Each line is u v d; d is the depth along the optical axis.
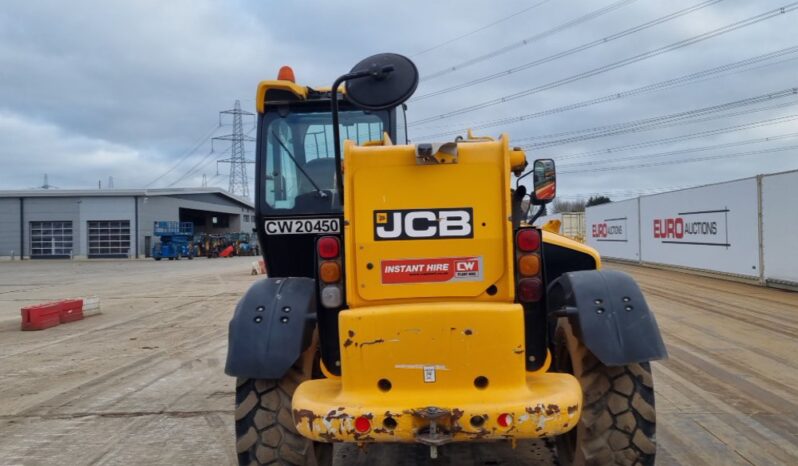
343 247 3.57
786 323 10.59
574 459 3.91
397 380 3.36
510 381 3.34
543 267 3.57
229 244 58.03
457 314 3.32
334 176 5.25
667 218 22.83
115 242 55.19
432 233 3.44
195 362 9.11
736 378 7.09
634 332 3.61
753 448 4.95
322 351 3.68
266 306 3.83
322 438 3.25
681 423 5.57
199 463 5.00
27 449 5.40
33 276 30.86
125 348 10.42
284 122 5.29
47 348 10.57
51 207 55.19
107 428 5.97
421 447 5.29
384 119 5.33
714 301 13.54
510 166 3.49
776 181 15.36
